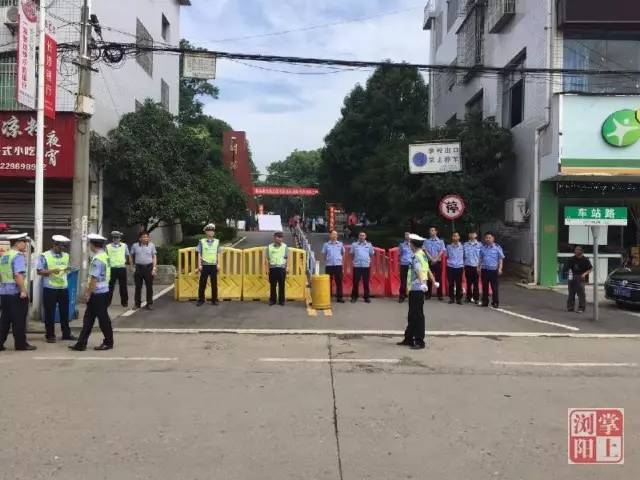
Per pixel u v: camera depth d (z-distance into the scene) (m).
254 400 6.59
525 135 20.45
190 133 20.06
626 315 14.06
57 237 10.32
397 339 10.73
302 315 13.15
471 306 14.96
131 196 18.72
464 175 21.50
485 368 8.40
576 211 13.30
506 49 22.52
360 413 6.16
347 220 51.03
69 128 17.23
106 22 19.56
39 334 10.95
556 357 9.28
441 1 33.81
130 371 7.96
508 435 5.55
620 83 18.70
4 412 6.10
